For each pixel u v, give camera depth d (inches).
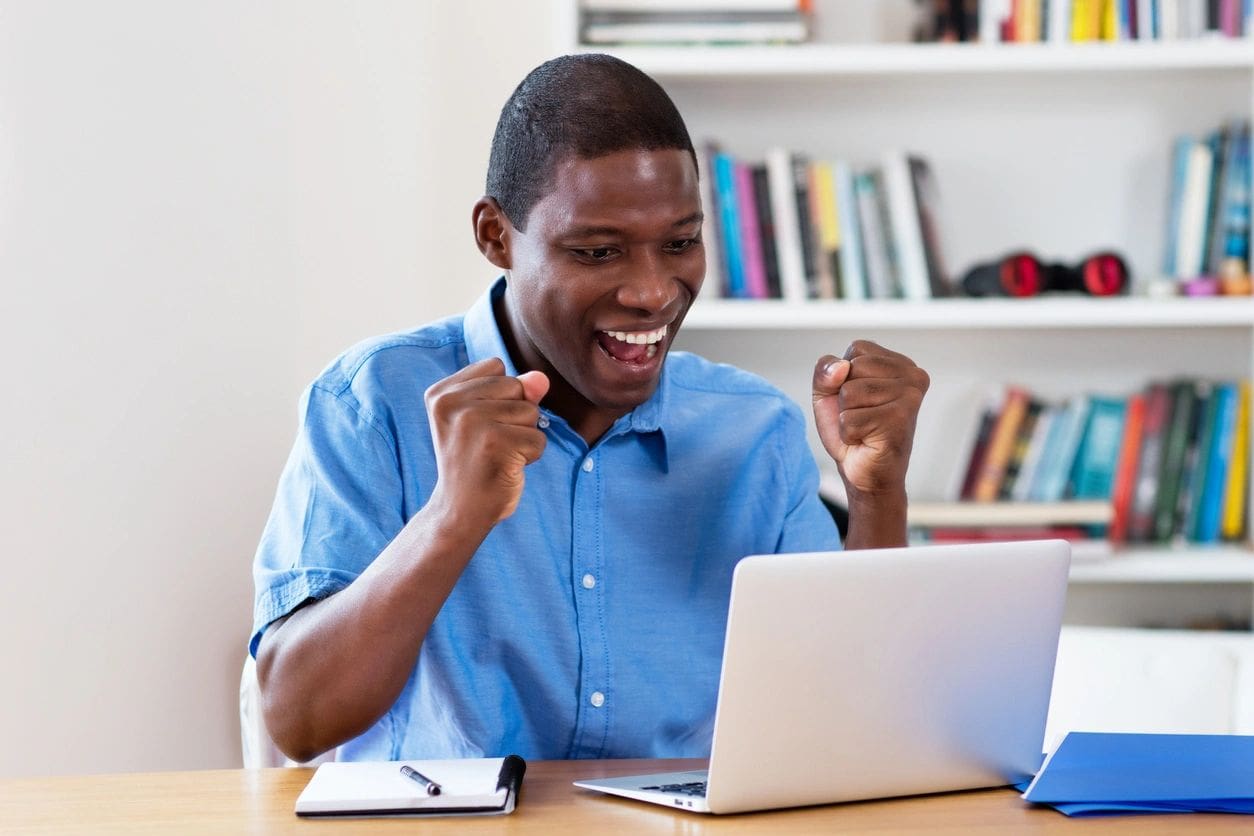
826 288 95.0
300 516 53.8
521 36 94.7
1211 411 97.0
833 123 100.4
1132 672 61.3
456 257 95.0
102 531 82.6
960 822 41.3
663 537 58.0
